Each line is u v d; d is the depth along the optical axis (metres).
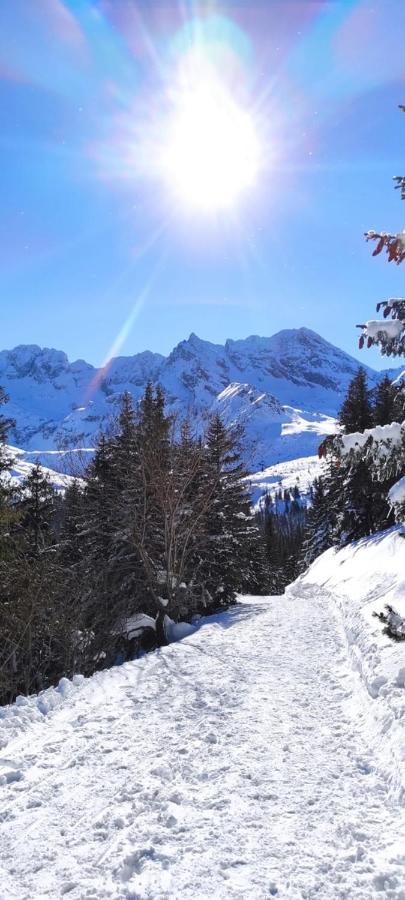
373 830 4.79
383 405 30.75
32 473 24.02
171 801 5.45
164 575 22.80
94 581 20.38
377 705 7.83
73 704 9.08
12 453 19.20
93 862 4.41
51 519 24.45
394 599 15.52
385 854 4.41
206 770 6.19
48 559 18.19
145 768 6.25
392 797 5.32
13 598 16.73
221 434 25.31
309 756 6.56
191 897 3.95
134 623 21.66
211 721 7.94
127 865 4.36
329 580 28.91
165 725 7.83
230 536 26.45
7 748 7.12
